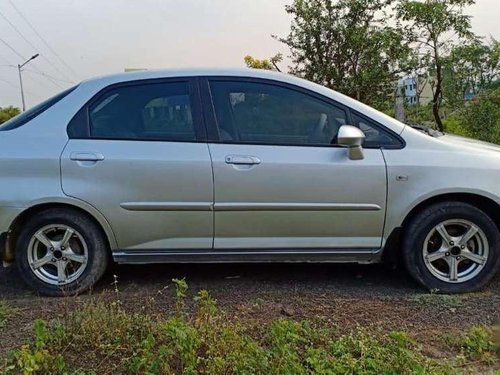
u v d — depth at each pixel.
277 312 3.55
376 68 9.64
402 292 3.94
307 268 4.55
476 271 3.89
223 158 3.80
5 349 3.06
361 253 3.92
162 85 3.99
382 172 3.78
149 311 3.57
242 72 4.02
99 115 3.95
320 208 3.81
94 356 2.90
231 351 2.76
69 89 4.05
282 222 3.85
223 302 3.75
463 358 2.85
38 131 3.91
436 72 8.90
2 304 3.74
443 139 4.07
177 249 3.92
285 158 3.80
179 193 3.81
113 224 3.85
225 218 3.84
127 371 2.76
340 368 2.68
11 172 3.82
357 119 3.91
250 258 3.93
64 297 3.88
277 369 2.60
